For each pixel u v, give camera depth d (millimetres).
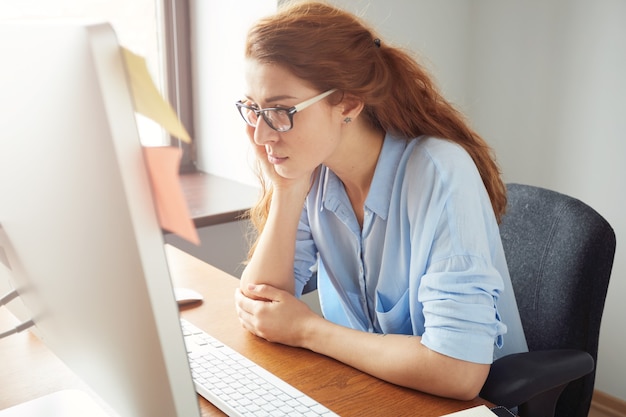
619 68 2086
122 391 659
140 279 525
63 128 521
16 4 1896
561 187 2314
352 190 1306
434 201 1115
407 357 1007
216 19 2180
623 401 2270
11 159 612
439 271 1063
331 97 1082
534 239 1352
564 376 1088
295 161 1104
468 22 2455
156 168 504
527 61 2322
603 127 2160
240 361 1063
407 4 2260
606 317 2275
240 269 2199
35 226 627
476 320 1009
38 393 984
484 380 1007
